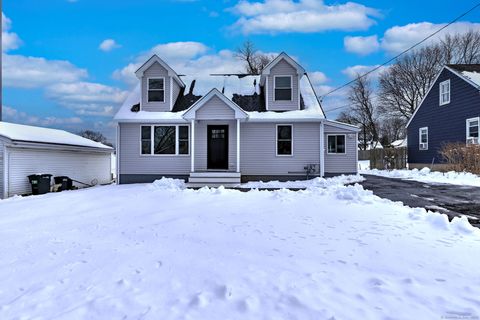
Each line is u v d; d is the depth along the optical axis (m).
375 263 3.91
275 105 15.54
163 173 15.56
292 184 13.93
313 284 3.36
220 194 9.79
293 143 15.36
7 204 9.78
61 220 7.00
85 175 19.81
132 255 4.39
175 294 3.24
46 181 15.27
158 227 5.95
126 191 11.50
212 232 5.47
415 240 4.77
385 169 25.28
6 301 3.23
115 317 2.84
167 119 15.14
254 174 15.43
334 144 16.50
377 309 2.85
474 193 10.38
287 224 5.87
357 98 47.25
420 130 22.78
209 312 2.88
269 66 15.45
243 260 4.09
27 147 15.00
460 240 4.77
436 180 14.77
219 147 15.64
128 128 15.62
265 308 2.91
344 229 5.44
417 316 2.73
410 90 40.81
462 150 15.98
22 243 5.21
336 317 2.71
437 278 3.46
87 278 3.70
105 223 6.48
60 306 3.07
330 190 9.69
